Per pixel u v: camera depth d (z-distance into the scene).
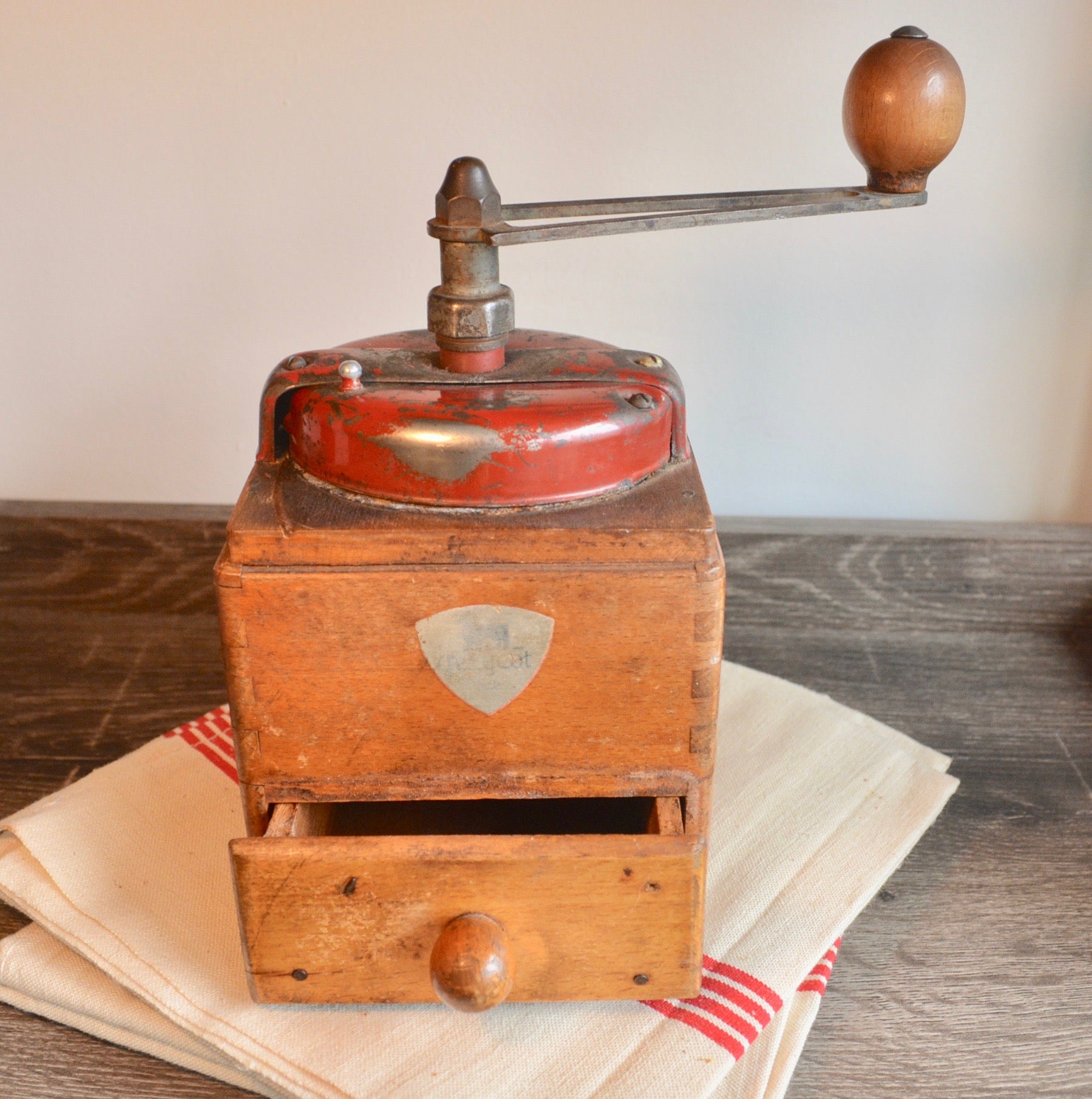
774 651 0.64
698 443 0.66
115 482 0.67
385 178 0.61
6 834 0.52
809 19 0.58
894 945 0.49
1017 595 0.65
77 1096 0.44
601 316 0.63
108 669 0.62
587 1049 0.45
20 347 0.64
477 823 0.51
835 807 0.53
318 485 0.45
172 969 0.46
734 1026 0.45
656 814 0.47
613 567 0.43
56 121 0.60
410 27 0.58
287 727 0.45
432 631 0.44
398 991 0.44
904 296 0.62
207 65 0.59
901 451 0.65
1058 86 0.59
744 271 0.62
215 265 0.62
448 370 0.46
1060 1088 0.45
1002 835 0.54
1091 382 0.64
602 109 0.60
